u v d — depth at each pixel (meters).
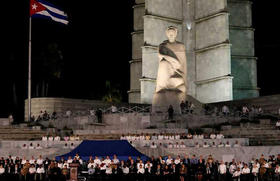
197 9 67.25
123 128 43.81
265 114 47.75
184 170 27.14
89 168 27.48
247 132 39.00
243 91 67.44
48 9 46.59
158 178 27.41
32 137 40.06
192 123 43.59
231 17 68.19
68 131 41.34
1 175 27.70
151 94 63.91
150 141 34.69
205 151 32.56
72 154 28.47
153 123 43.22
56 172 26.73
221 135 36.31
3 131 41.12
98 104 57.31
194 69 67.12
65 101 55.16
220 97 62.12
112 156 28.00
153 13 64.69
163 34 65.75
